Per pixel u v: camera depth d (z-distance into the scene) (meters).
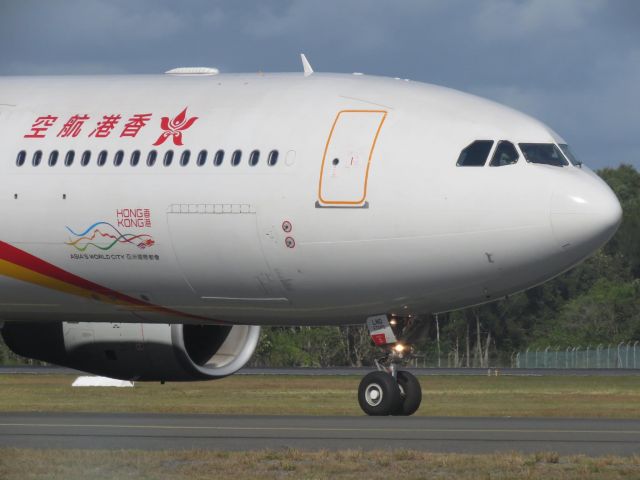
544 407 123.56
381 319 99.56
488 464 65.12
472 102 97.62
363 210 93.38
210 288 99.19
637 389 171.75
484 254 92.62
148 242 98.44
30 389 161.75
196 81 103.31
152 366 107.56
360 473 62.56
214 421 93.31
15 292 104.38
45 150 102.06
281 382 192.62
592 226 90.88
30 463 65.06
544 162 93.69
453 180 92.75
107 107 102.88
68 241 100.56
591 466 64.00
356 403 131.25
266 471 63.06
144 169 98.81
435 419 95.44
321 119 96.62
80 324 108.56
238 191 95.94
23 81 107.94
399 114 96.06
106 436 79.62
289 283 96.62
